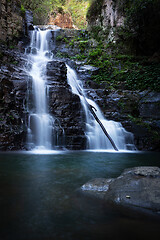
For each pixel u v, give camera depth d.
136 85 14.29
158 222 1.68
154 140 9.45
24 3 23.95
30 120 8.22
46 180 2.99
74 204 2.05
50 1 26.73
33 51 16.88
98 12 21.66
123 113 11.51
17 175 3.27
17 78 9.22
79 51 18.80
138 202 2.07
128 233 1.47
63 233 1.46
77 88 12.62
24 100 8.95
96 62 16.53
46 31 19.41
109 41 19.14
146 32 17.08
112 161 5.29
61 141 8.27
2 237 1.39
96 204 2.06
